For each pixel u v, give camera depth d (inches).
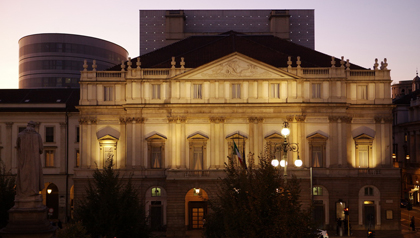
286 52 3528.5
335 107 3088.1
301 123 3070.9
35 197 1242.0
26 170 1234.6
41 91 3816.4
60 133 3499.0
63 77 5561.0
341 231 2829.7
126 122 3129.9
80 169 3117.6
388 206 3061.0
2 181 1793.8
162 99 3122.5
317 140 3080.7
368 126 3154.5
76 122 3511.3
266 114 3078.2
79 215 1836.9
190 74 3095.5
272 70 3093.0
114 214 1807.3
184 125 3085.6
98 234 1800.0
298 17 5383.9
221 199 1491.1
